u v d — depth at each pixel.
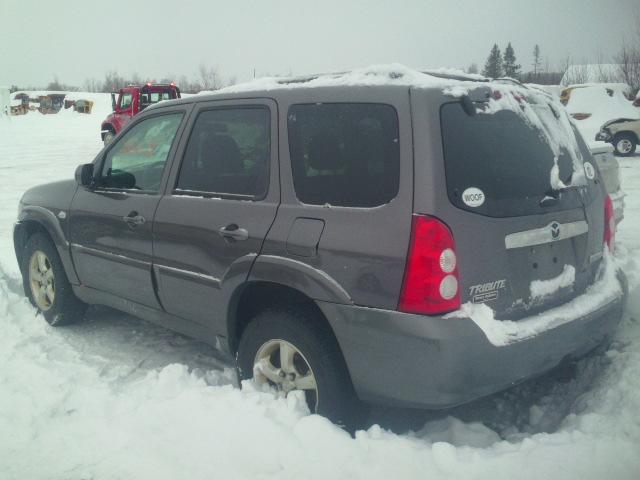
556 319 2.99
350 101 3.06
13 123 39.81
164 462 2.91
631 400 3.04
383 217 2.82
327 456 2.80
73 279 4.83
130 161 4.35
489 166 2.92
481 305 2.78
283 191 3.25
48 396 3.68
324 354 3.06
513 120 3.12
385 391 2.85
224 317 3.54
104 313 5.52
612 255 3.69
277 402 3.20
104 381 4.03
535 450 2.72
